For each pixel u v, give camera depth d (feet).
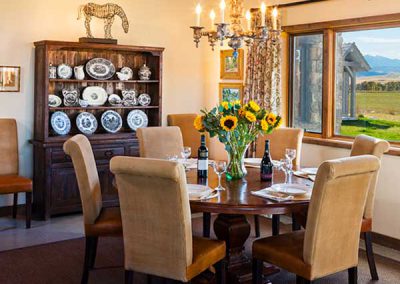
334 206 8.88
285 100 18.67
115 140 18.03
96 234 10.99
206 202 9.42
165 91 20.89
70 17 18.25
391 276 12.16
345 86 16.67
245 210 9.27
